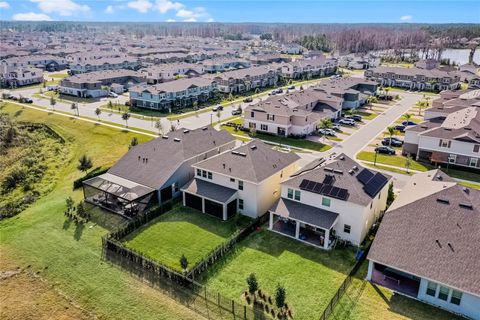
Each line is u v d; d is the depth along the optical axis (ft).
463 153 200.85
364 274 114.73
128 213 150.41
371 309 100.63
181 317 99.40
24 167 211.00
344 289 107.34
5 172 210.18
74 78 420.36
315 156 224.33
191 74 529.04
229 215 149.28
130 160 176.04
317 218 129.18
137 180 163.32
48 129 287.89
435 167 205.16
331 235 133.08
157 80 463.83
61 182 190.80
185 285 110.11
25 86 474.08
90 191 171.22
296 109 276.21
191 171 173.47
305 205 136.05
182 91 360.07
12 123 293.02
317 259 122.21
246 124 280.10
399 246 107.55
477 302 94.68
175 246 130.00
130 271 117.60
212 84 398.21
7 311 103.14
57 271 118.52
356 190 128.77
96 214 152.05
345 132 273.13
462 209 110.42
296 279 112.68
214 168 154.20
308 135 266.16
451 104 282.36
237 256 123.75
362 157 221.25
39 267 120.47
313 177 137.90
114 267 119.65
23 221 149.18
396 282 110.42
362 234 128.98
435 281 97.91
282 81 506.48
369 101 363.97
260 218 144.05
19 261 123.65
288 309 100.83
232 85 428.97
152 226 142.82
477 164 199.21
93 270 118.52
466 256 99.76
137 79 458.91
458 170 201.87
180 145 176.14
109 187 158.71
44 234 138.82
